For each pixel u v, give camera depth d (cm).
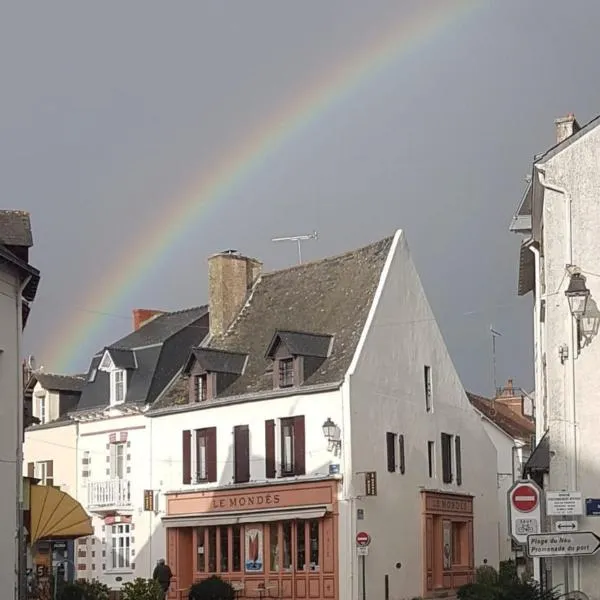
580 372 2306
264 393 4059
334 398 3866
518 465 5756
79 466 4700
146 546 4378
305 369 4003
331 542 3781
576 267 2314
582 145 2369
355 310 4194
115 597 4072
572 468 2280
